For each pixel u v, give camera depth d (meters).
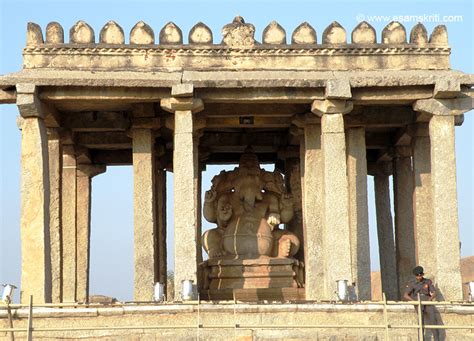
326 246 40.50
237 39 41.97
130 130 45.12
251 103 42.94
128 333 34.94
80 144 48.94
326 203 40.72
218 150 52.09
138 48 41.75
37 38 41.66
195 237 40.22
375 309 35.44
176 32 42.06
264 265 47.16
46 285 39.97
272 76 41.16
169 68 41.56
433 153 41.50
